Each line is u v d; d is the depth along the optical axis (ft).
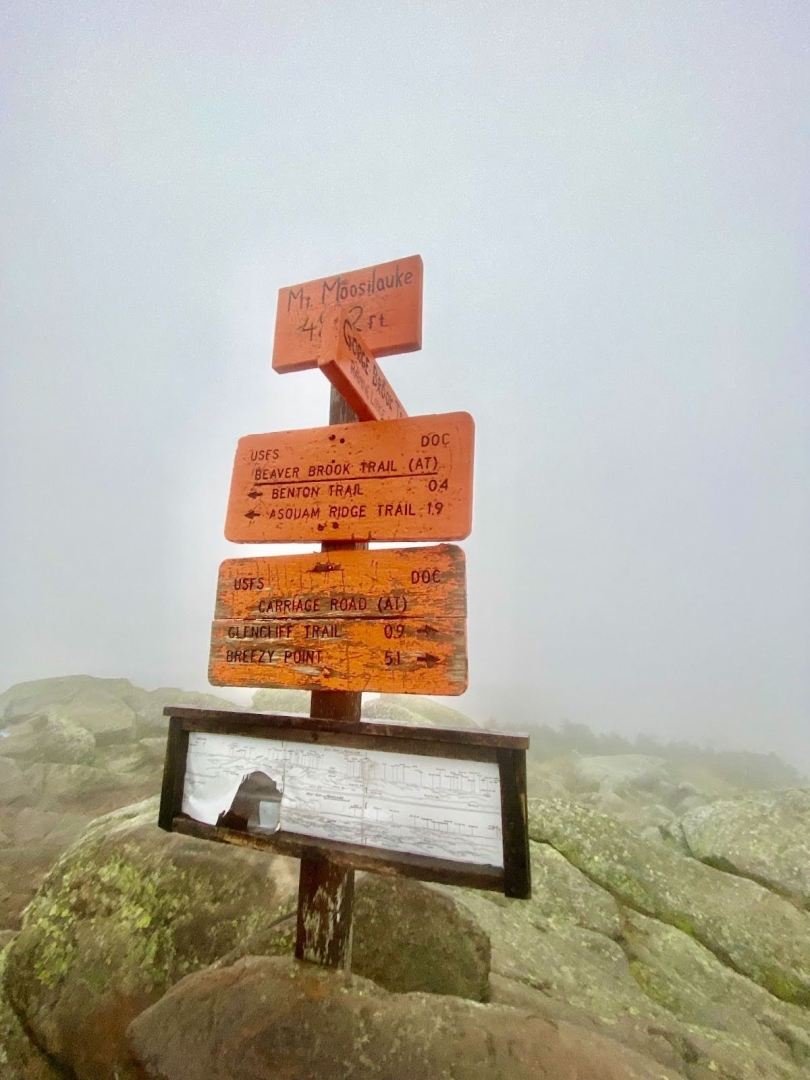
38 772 47.01
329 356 10.30
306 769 10.48
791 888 24.68
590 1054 9.34
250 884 15.42
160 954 13.91
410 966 12.92
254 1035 9.18
